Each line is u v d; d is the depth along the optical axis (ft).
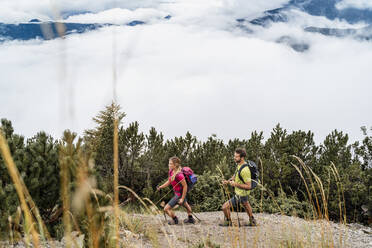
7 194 9.91
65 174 2.96
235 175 19.60
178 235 16.20
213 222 21.62
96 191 3.30
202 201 31.45
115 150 3.01
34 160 11.78
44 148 12.16
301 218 21.88
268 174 31.83
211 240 15.62
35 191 11.42
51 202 11.99
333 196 26.81
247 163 19.53
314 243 10.38
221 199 29.86
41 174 11.76
